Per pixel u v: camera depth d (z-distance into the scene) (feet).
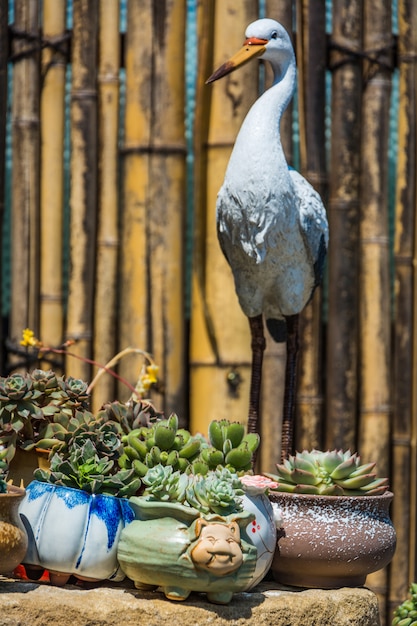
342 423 10.34
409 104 10.50
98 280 10.19
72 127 10.11
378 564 6.44
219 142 10.06
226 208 7.29
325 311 10.85
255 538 5.92
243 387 10.11
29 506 6.00
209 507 5.75
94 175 10.16
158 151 10.11
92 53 10.11
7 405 6.32
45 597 5.65
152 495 5.81
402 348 10.54
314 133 10.25
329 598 6.16
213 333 10.07
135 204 10.15
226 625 5.67
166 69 10.11
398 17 10.51
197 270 10.01
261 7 10.52
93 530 5.88
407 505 10.49
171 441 6.27
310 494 6.36
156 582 5.69
